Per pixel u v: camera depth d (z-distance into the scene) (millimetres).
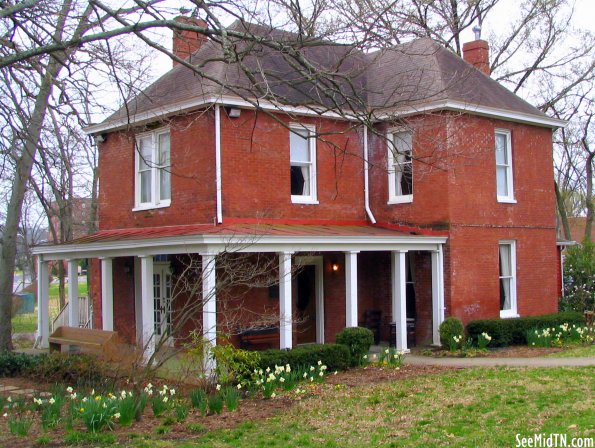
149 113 18031
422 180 18844
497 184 20016
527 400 11180
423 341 19094
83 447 9367
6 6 9945
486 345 17922
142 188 19625
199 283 13141
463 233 18672
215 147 16875
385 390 12633
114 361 13531
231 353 12953
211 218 16922
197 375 12922
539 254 21000
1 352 17156
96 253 17625
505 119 19984
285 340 15250
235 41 12922
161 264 19438
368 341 15852
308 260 19047
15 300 33062
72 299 18750
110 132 20422
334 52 19375
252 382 13016
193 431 10117
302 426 10203
